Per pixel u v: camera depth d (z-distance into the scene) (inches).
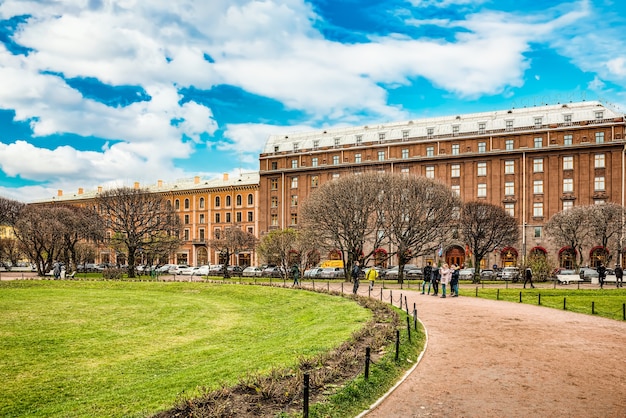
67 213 2677.2
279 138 3777.1
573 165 2719.0
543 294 1352.1
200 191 3905.0
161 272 3063.5
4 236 3540.8
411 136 3161.9
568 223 2212.1
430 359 569.0
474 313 943.7
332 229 2127.2
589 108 2822.3
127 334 896.3
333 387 434.0
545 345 646.5
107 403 445.1
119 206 2632.9
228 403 383.2
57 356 715.4
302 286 1652.3
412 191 2142.0
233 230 2743.6
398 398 433.4
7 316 1102.4
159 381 512.4
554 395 442.6
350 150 3267.7
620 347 636.7
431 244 2819.9
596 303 1131.9
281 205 3474.4
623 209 2183.8
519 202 2807.6
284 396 405.1
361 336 647.8
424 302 1147.9
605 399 432.8
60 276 2253.9
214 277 2536.9
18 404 496.7
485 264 2817.4
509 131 2861.7
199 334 899.4
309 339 687.1
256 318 1109.1
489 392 450.3
